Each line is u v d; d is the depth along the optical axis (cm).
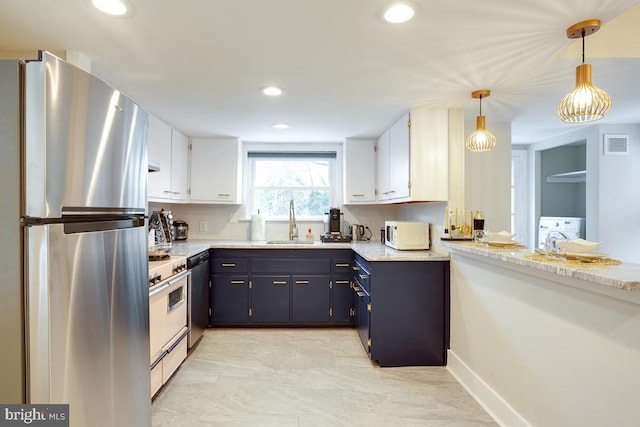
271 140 392
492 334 203
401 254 273
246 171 410
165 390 225
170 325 232
